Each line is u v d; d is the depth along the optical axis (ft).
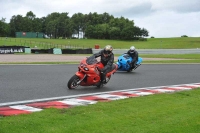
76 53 152.87
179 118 21.25
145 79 50.49
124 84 43.37
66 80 44.68
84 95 32.55
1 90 33.58
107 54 37.60
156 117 21.27
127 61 60.39
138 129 18.17
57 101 28.07
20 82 40.34
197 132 18.44
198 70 71.20
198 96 32.24
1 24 556.92
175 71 66.64
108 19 654.53
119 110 23.13
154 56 149.59
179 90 38.19
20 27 643.45
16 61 82.48
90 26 558.97
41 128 17.22
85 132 17.10
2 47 130.93
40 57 109.40
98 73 37.24
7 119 18.94
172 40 482.69
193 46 358.02
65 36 626.64
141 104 26.11
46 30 629.51
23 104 26.63
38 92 33.45
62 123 18.53
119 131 17.62
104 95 32.37
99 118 20.18
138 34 526.98
